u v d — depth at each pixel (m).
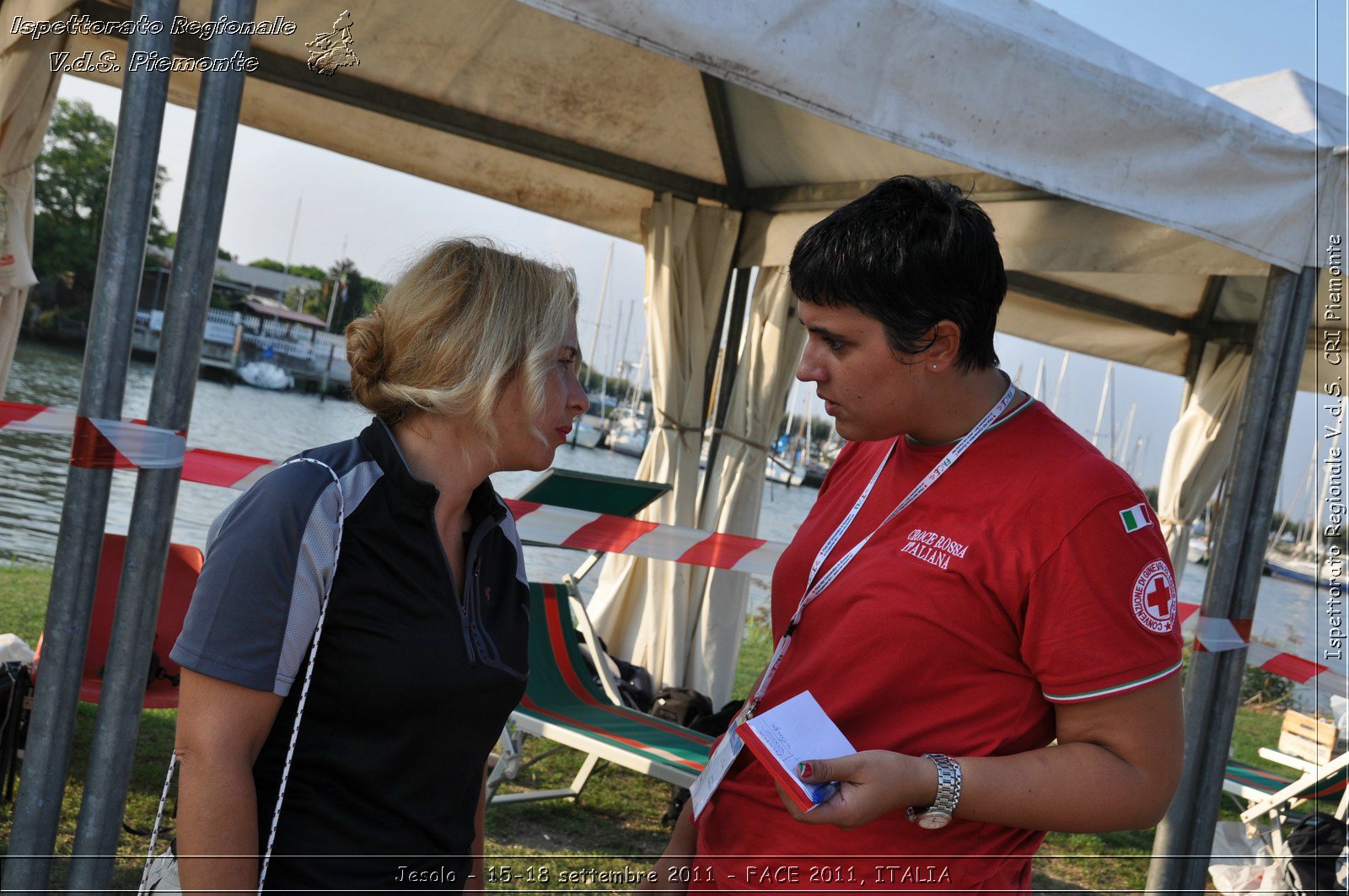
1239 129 2.51
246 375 51.97
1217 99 2.72
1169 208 2.48
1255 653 2.89
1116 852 4.05
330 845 1.11
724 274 4.98
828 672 1.24
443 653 1.13
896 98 2.07
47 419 1.87
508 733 3.36
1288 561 8.51
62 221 45.50
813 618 1.28
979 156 2.19
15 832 1.70
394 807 1.14
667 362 4.94
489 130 4.45
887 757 1.10
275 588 1.06
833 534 1.34
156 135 1.65
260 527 1.07
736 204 4.98
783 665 1.32
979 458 1.21
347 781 1.12
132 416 20.58
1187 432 6.95
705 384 5.11
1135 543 1.12
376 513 1.12
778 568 1.43
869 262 1.13
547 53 4.15
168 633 3.39
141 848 2.66
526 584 1.35
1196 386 6.93
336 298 54.38
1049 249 3.50
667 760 3.07
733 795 1.34
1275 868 3.32
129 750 1.72
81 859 1.71
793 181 4.71
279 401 44.16
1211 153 2.50
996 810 1.10
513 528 1.37
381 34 4.04
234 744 1.04
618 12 1.74
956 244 1.13
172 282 1.66
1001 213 3.71
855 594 1.23
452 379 1.15
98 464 1.65
